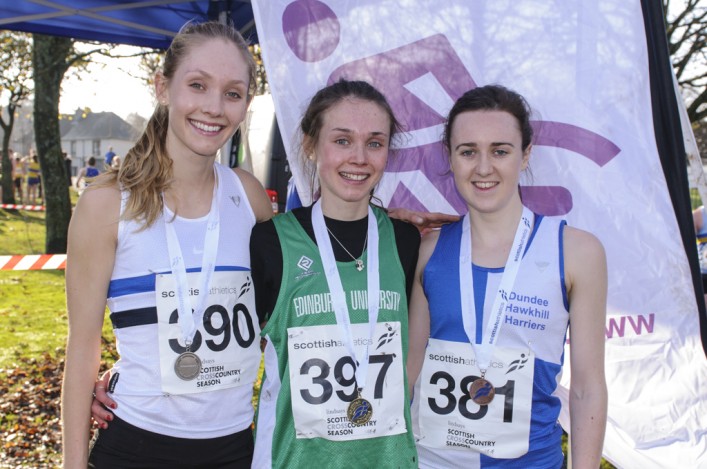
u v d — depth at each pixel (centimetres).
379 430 183
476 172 190
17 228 1445
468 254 197
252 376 195
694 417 265
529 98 263
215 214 194
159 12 504
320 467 181
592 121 261
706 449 262
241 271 193
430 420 194
